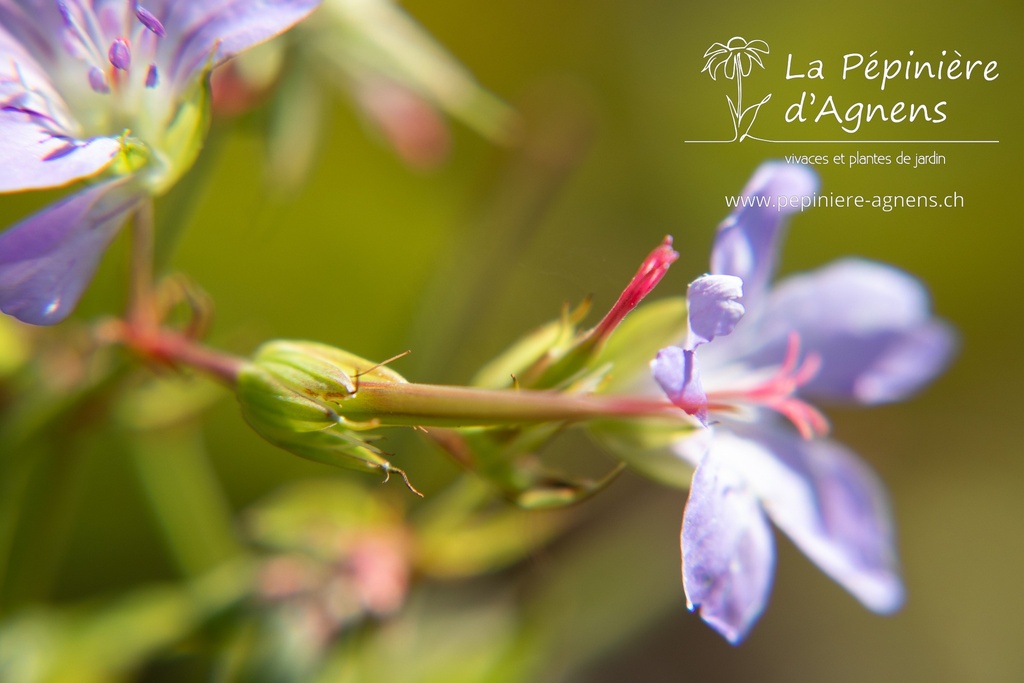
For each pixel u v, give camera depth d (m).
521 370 0.17
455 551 0.20
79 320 0.22
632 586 0.24
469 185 0.28
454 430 0.17
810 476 0.19
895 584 0.19
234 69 0.19
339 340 0.27
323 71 0.21
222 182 0.26
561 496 0.17
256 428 0.17
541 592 0.22
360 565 0.20
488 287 0.22
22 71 0.17
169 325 0.20
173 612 0.20
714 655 0.31
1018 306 0.31
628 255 0.29
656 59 0.30
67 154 0.17
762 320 0.19
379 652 0.21
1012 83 0.29
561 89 0.23
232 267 0.26
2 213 0.24
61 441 0.19
